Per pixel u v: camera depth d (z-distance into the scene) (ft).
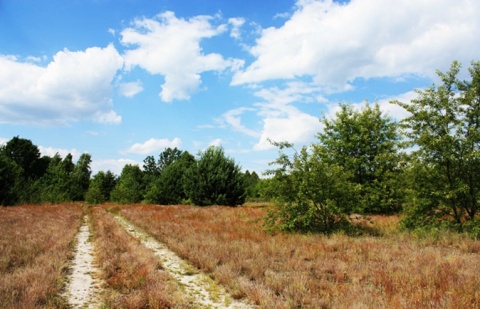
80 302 19.03
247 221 56.03
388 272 22.53
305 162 46.01
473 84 40.06
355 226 45.06
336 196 44.47
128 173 215.31
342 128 79.61
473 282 19.33
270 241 36.06
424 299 17.42
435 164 40.93
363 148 76.74
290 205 45.42
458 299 16.60
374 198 68.95
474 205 39.06
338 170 45.55
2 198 107.96
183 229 46.60
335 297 18.35
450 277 20.52
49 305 17.38
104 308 17.70
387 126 80.12
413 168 41.75
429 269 22.33
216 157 121.29
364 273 22.97
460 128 39.14
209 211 79.92
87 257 31.58
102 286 22.04
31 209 84.17
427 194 41.24
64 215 72.08
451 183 40.24
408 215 42.78
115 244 35.45
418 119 41.52
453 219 41.39
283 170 46.75
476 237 34.09
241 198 122.01
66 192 160.15
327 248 31.68
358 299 17.35
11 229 44.47
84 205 137.18
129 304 17.76
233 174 120.57
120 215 80.89
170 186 151.33
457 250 29.86
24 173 224.53
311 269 25.40
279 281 21.11
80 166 280.31
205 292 21.15
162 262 29.45
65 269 26.27
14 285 19.70
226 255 29.09
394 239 36.55
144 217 67.15
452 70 40.86
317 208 45.42
